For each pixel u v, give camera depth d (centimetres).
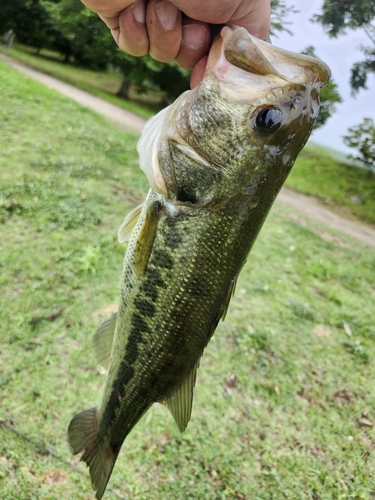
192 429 49
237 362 60
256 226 23
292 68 21
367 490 48
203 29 24
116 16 25
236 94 21
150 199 23
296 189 205
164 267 24
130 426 29
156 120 24
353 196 212
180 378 26
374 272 111
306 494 46
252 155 21
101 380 50
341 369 66
